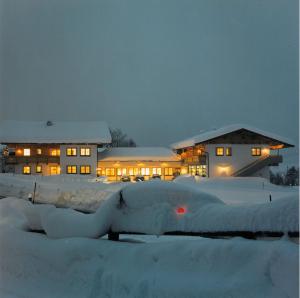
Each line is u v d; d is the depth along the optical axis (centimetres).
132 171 5338
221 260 532
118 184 2812
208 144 4956
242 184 3831
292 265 474
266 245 516
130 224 643
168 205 627
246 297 488
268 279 493
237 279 507
